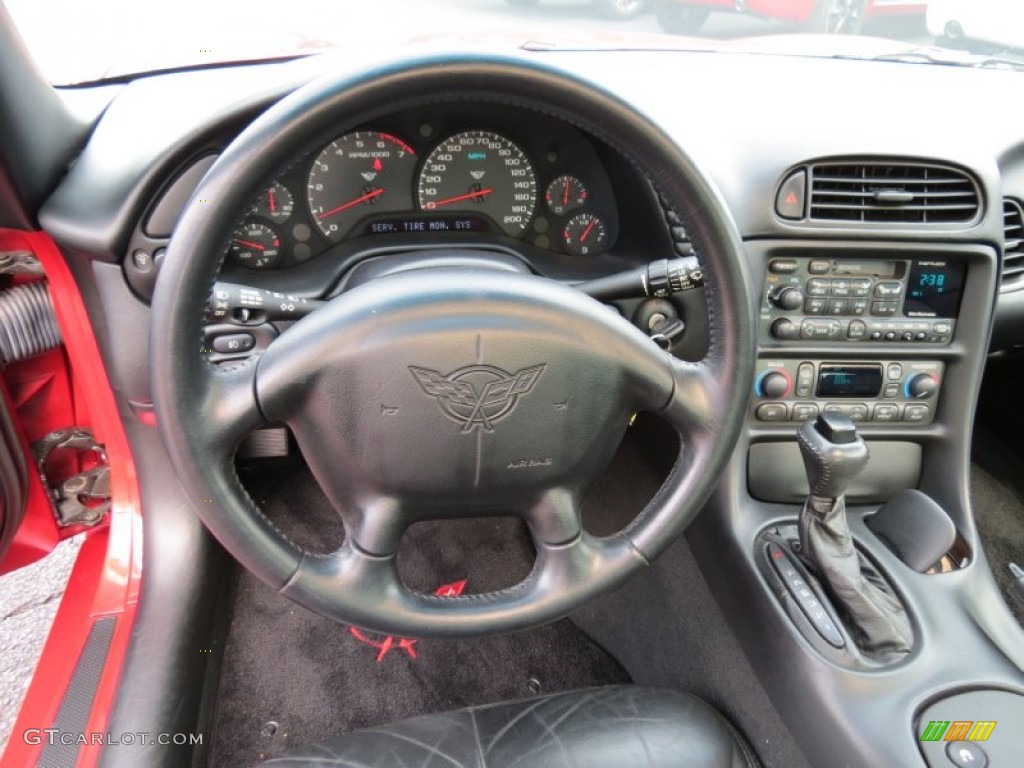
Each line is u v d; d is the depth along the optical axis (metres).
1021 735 0.98
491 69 0.69
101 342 1.22
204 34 1.35
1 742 1.48
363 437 0.81
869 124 1.31
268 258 1.19
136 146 1.03
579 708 1.05
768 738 1.19
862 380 1.33
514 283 0.81
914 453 1.39
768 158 1.21
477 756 0.97
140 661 1.28
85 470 1.47
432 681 1.55
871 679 1.04
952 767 0.94
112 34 1.26
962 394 1.33
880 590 1.16
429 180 1.21
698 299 1.15
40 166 1.03
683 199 0.78
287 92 1.03
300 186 1.16
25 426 1.37
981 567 1.27
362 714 1.48
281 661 1.56
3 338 1.20
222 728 1.44
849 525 1.33
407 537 1.85
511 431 0.83
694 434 0.88
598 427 0.86
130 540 1.42
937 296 1.29
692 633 1.38
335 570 0.86
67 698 1.25
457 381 0.79
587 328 0.81
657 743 0.99
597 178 1.23
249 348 1.07
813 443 1.08
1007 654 1.18
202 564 1.42
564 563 0.90
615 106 0.72
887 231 1.22
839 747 1.03
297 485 1.86
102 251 1.04
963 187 1.24
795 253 1.25
